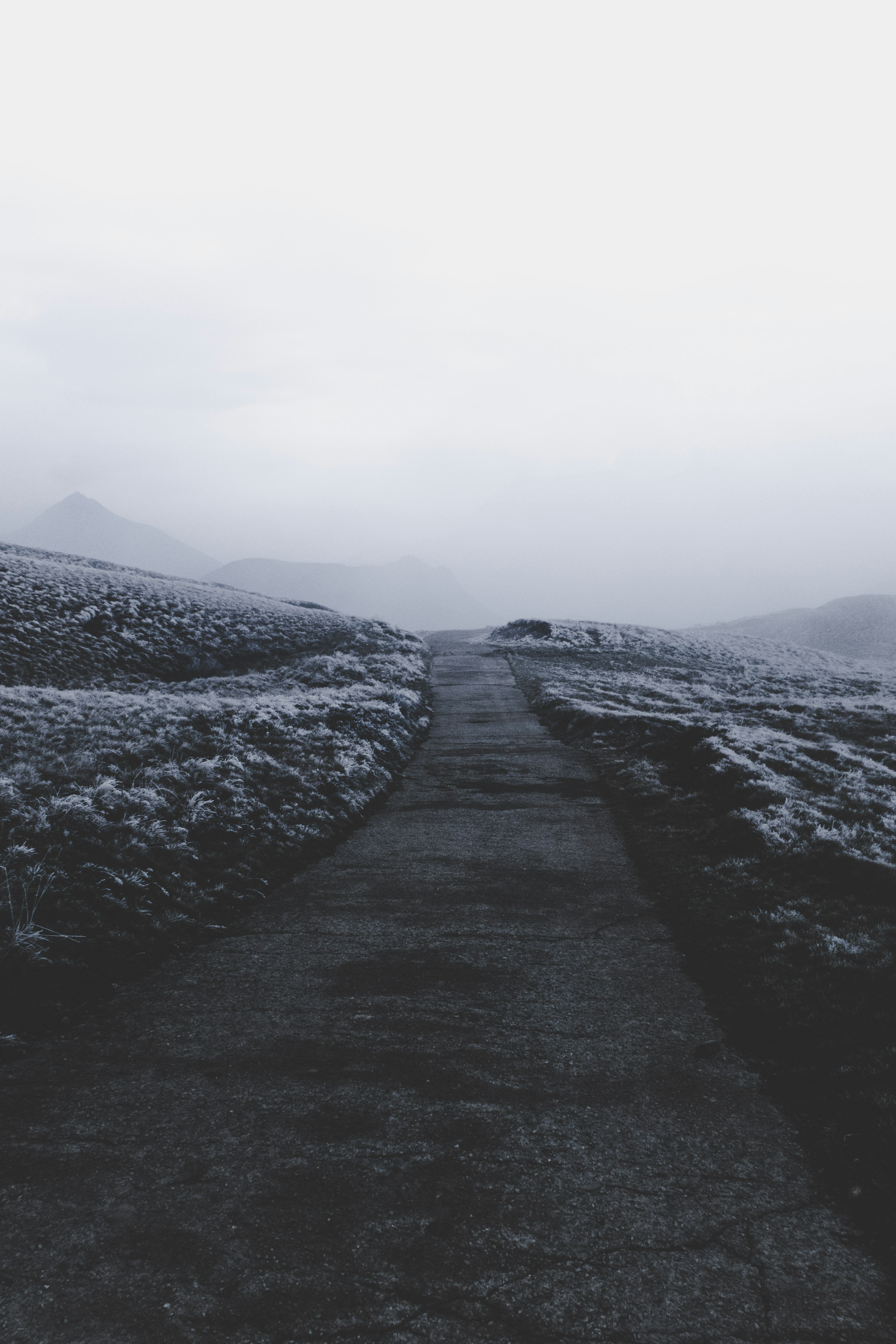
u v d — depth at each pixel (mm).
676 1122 4617
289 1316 3119
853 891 8922
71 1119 4523
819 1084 5008
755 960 7129
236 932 7988
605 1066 5305
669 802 13875
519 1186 3988
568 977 6930
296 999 6383
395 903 9000
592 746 20812
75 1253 3434
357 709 20969
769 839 10766
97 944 6867
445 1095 4902
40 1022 5680
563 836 12180
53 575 42406
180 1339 2994
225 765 12797
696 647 67250
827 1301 3268
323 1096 4855
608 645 61531
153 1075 5082
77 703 15805
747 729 22141
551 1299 3248
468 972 7016
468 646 67750
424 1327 3084
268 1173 4043
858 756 19203
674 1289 3320
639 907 8922
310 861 10648
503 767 18266
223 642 40156
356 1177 4027
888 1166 4152
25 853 7730
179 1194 3855
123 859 8414
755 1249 3568
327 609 78562
